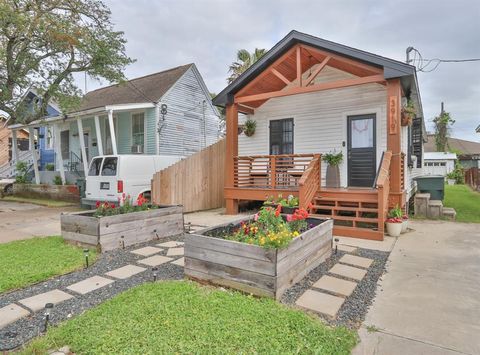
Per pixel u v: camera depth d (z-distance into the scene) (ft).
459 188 67.41
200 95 54.95
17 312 9.55
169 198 29.43
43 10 34.99
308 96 31.53
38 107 43.34
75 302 10.27
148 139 47.09
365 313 9.64
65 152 59.21
